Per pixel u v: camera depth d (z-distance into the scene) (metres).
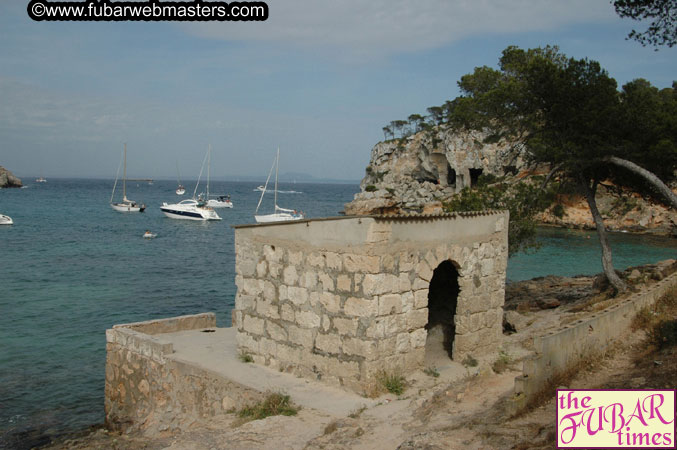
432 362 15.62
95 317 32.56
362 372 13.06
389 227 13.26
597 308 20.61
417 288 14.12
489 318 16.41
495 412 10.21
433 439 9.20
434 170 139.38
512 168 82.81
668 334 13.41
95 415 19.28
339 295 13.56
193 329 20.50
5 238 68.81
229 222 103.06
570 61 22.12
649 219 81.00
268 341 15.39
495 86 26.72
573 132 22.03
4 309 33.75
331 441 10.22
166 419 16.00
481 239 16.03
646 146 21.86
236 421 12.60
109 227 86.56
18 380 22.39
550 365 10.61
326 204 185.88
